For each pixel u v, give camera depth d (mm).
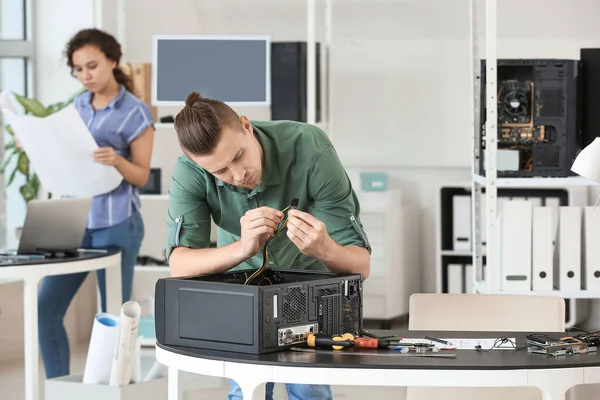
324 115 6770
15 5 6906
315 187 3121
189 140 2666
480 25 7117
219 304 2641
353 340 2693
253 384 2535
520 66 4930
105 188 4898
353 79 7367
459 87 7270
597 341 2760
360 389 5422
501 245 4820
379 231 6816
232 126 2697
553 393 2504
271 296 2607
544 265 4812
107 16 6812
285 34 7418
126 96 4996
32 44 6914
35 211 4609
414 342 2783
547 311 3314
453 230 6852
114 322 4113
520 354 2652
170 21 7336
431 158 7336
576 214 4859
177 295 2717
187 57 6227
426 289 7441
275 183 3088
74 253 4711
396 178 7453
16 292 6168
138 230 5105
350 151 7430
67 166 4793
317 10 7273
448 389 3365
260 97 6195
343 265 2945
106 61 4914
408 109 7336
